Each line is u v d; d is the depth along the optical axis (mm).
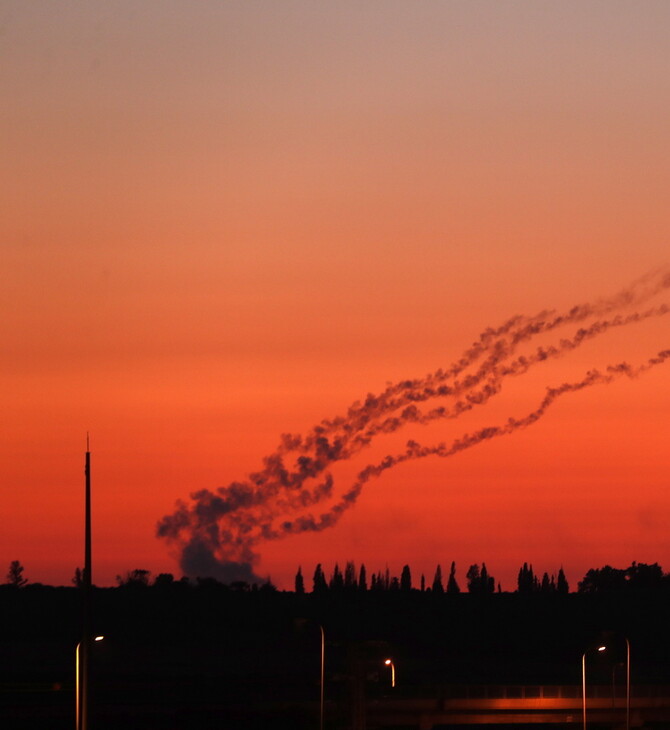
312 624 192500
